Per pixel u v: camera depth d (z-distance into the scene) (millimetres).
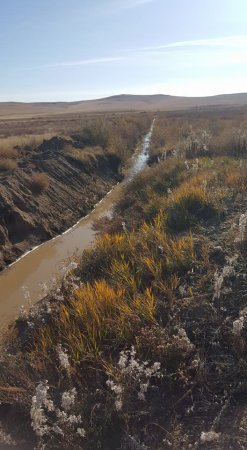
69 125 46438
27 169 17734
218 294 6316
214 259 7812
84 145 25875
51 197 17109
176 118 48344
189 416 4957
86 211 18062
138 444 4496
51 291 8945
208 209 10398
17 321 8383
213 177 12945
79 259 10578
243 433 4527
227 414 4836
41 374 5836
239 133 19297
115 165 25484
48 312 7324
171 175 15727
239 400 5008
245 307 6285
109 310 6770
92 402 5254
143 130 40906
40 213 15391
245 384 5133
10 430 5246
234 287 6750
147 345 5809
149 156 27375
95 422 4977
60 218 16266
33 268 12273
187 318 6383
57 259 12891
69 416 4934
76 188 19578
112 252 9219
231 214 9906
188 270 7648
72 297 7699
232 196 10898
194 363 5426
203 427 4750
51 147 23656
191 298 6746
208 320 6211
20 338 7461
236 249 7773
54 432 4902
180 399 5141
